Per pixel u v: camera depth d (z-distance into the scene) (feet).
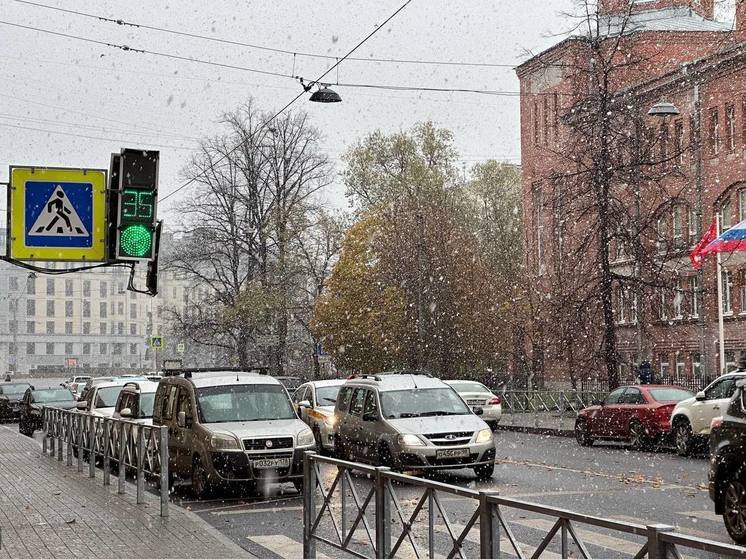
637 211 113.19
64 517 43.52
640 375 113.50
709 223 142.61
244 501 51.93
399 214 157.28
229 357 189.16
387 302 151.33
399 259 151.02
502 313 146.30
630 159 115.55
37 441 104.32
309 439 54.19
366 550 27.63
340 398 67.46
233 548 35.29
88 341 464.65
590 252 138.10
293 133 185.37
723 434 36.81
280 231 177.58
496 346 146.00
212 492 54.54
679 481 55.88
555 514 19.06
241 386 57.47
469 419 59.06
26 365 450.71
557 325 115.75
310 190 185.78
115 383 86.33
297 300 180.14
